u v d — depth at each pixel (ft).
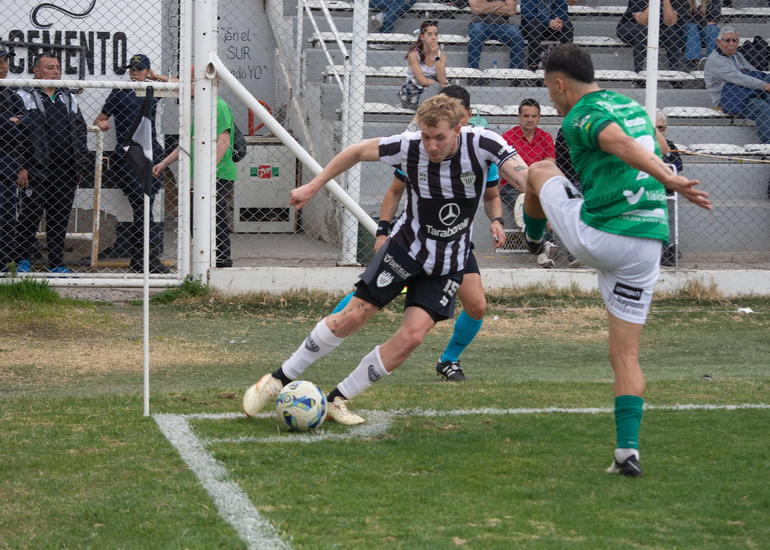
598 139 13.44
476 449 15.87
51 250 34.42
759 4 53.78
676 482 13.91
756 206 43.11
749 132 46.24
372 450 15.72
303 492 13.37
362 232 36.06
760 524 12.08
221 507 12.67
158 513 12.41
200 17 31.99
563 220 14.44
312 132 46.88
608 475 14.28
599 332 29.96
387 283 17.33
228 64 55.62
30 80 31.55
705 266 39.09
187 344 26.78
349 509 12.61
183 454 15.35
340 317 17.53
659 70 47.50
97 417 17.88
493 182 20.57
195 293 33.37
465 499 13.08
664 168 12.90
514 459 15.25
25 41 37.09
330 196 43.21
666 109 45.57
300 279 34.27
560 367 25.04
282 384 17.94
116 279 33.63
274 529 11.80
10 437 16.24
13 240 32.86
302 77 48.70
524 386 21.71
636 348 14.48
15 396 20.29
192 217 34.86
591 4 53.88
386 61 48.08
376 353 17.66
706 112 45.78
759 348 27.71
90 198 38.37
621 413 14.34
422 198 16.94
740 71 45.44
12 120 31.99
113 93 34.65
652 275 14.26
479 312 22.00
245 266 36.99
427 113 15.81
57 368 23.40
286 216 47.62
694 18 48.32
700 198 12.73
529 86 46.60
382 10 48.32
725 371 24.38
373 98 45.68
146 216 17.94
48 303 30.68
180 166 32.96
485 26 45.65
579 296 35.53
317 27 47.19
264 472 14.37
